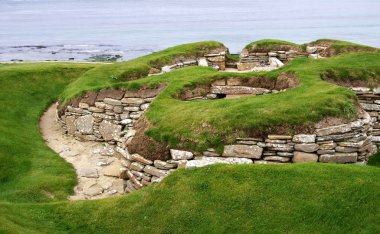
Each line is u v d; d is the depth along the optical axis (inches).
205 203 356.8
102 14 6776.6
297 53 986.7
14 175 549.6
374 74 605.9
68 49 2805.1
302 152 429.7
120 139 597.3
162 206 366.6
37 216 373.7
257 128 439.5
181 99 617.6
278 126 439.5
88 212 380.8
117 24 4869.6
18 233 314.5
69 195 498.9
